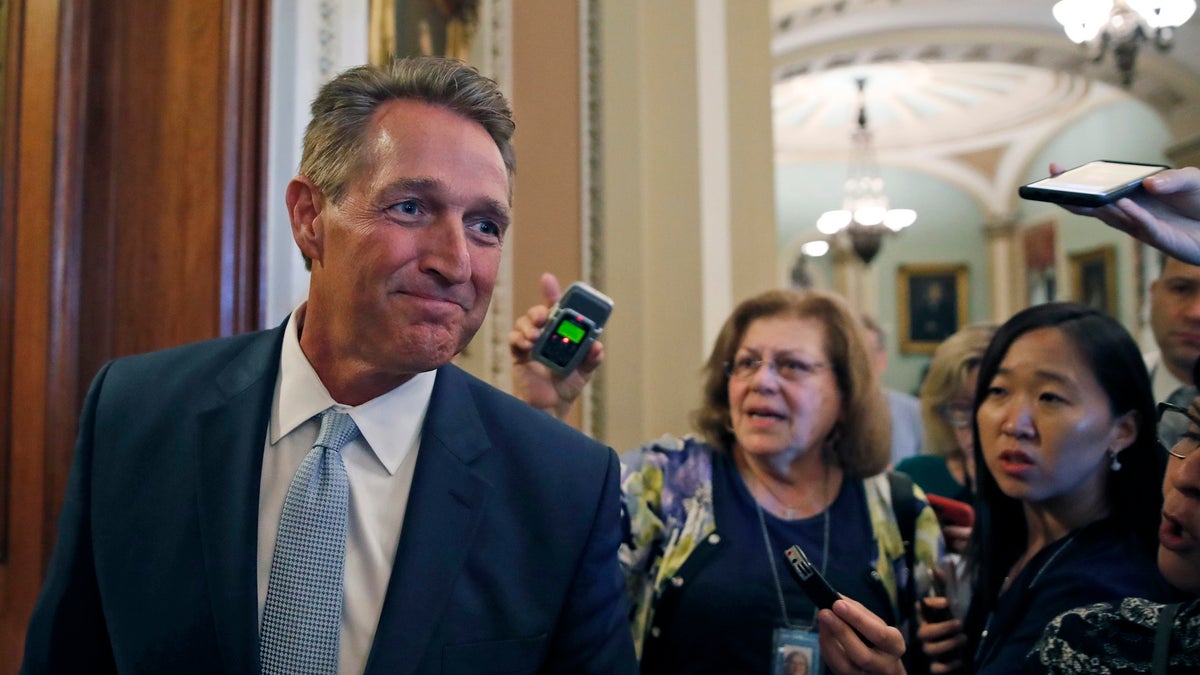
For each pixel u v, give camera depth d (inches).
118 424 43.3
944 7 311.6
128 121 71.0
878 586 64.0
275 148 71.2
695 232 132.2
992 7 311.4
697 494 67.8
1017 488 55.4
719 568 63.7
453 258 38.9
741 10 158.9
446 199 39.2
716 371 72.3
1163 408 45.2
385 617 39.2
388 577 41.3
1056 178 41.1
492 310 108.7
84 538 42.0
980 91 428.5
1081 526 55.3
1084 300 444.1
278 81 71.4
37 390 68.7
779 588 62.3
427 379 45.5
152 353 47.1
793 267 528.4
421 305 38.9
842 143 491.8
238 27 69.4
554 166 123.9
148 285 70.0
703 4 137.8
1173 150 335.9
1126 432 54.6
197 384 44.4
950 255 523.8
